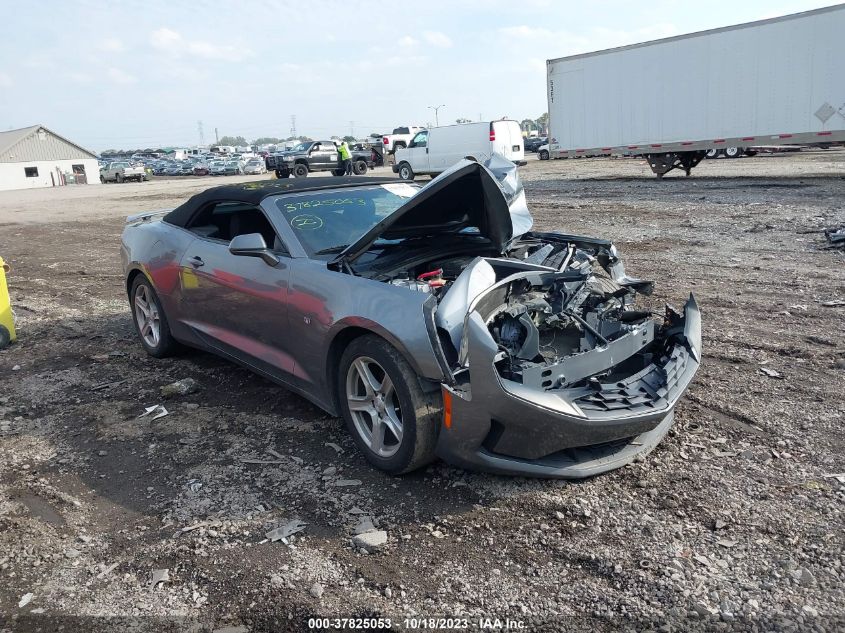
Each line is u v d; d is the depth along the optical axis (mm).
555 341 3934
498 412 3223
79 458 4168
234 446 4191
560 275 4023
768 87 17672
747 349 5293
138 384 5379
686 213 12445
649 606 2607
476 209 4324
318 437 4238
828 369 4793
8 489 3834
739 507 3193
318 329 3943
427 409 3418
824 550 2844
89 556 3182
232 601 2807
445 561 2969
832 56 16484
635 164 28484
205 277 4980
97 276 10172
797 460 3582
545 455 3398
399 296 3523
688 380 3764
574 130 22188
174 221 5660
